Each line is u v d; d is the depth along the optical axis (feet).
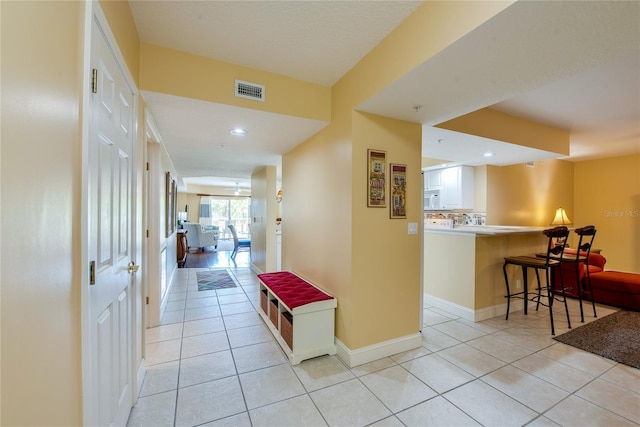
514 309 11.04
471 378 6.49
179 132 9.14
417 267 8.17
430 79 5.58
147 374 6.59
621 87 8.23
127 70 4.88
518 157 13.09
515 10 3.67
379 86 6.10
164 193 12.07
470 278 10.09
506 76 5.46
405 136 7.93
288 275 10.44
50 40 2.37
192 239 28.68
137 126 5.93
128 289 5.18
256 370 6.81
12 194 1.87
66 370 2.69
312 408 5.49
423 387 6.15
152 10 5.08
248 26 5.54
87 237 3.09
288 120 7.93
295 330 7.18
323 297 7.75
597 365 7.02
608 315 10.54
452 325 9.63
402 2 4.95
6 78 1.80
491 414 5.33
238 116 7.62
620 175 17.12
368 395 5.88
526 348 7.94
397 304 7.79
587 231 9.82
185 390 6.01
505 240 10.80
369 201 7.38
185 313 10.66
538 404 5.60
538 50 4.59
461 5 4.30
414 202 8.13
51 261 2.39
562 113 10.34
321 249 8.80
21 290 1.97
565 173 18.66
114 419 4.32
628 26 3.92
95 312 3.46
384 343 7.54
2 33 1.76
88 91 3.12
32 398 2.10
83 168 3.04
